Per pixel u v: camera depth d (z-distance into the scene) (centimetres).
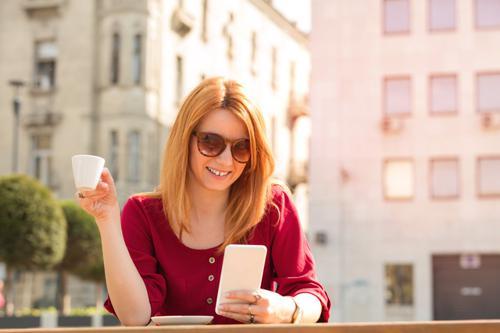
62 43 3044
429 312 2723
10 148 3056
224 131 237
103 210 214
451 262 2758
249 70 3991
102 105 2989
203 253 242
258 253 210
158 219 244
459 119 2778
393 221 2786
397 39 2834
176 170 239
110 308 228
